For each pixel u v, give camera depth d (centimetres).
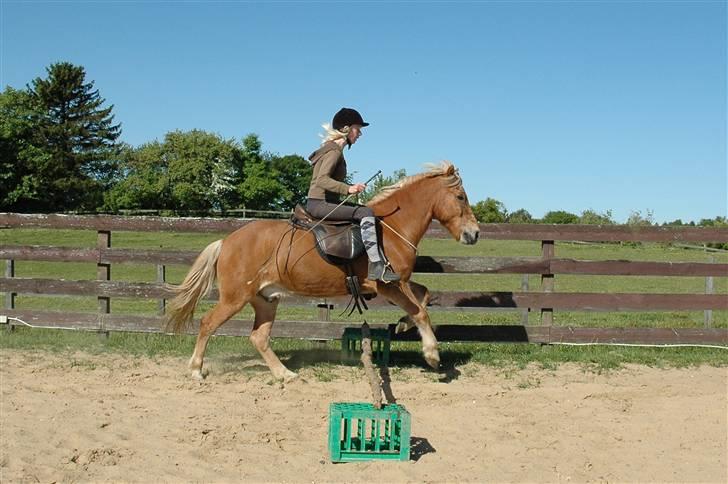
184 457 513
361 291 725
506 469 504
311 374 772
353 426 589
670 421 622
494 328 888
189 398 666
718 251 2133
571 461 523
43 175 5209
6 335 919
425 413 636
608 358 847
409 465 508
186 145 6338
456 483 478
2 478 459
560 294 891
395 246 721
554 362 836
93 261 920
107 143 6562
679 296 902
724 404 673
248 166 6475
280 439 558
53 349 856
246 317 1216
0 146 4884
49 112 6322
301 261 712
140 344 889
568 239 898
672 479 491
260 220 757
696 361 846
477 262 888
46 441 532
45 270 1952
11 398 643
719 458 533
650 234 904
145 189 5975
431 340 721
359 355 850
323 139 735
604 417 632
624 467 512
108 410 619
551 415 636
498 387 729
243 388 705
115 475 476
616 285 1862
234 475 483
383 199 740
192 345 890
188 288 741
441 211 736
